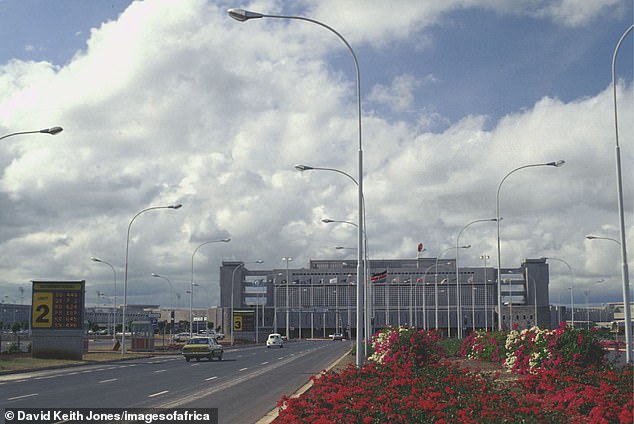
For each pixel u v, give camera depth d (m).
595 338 22.61
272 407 19.62
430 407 12.32
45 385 27.16
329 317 159.88
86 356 52.09
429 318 155.38
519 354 26.06
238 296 161.00
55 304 46.53
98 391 24.41
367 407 12.61
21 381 29.39
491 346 35.12
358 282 27.25
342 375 19.69
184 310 181.12
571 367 20.22
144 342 66.81
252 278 162.88
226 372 35.59
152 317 67.44
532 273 153.50
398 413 12.43
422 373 19.78
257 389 25.31
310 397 15.09
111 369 38.81
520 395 15.45
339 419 11.98
